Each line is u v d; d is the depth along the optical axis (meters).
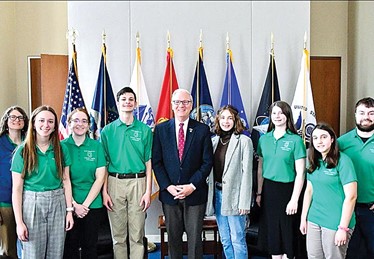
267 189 3.54
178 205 3.41
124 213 3.51
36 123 3.02
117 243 3.53
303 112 4.41
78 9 4.59
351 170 2.92
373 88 4.39
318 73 5.02
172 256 3.46
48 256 3.15
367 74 4.54
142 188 3.48
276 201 3.49
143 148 3.49
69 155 3.30
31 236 3.03
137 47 4.56
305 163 3.44
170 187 3.36
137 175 3.46
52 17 5.11
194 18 4.66
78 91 4.36
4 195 3.38
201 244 3.43
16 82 5.13
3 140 3.43
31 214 3.02
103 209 3.64
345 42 5.15
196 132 3.41
